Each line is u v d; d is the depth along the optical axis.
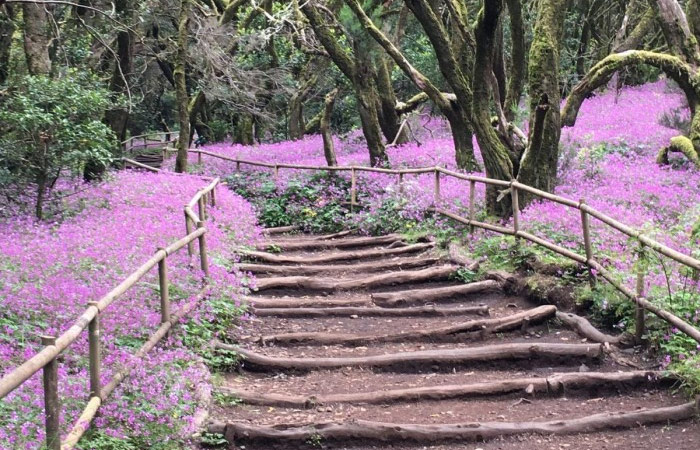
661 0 13.12
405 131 20.39
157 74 29.08
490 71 11.09
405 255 11.38
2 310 6.32
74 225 10.34
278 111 28.17
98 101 11.59
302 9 17.27
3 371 5.12
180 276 7.78
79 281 7.18
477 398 5.98
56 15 19.17
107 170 14.84
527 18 21.02
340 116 27.78
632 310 7.16
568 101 13.50
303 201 15.13
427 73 21.27
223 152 23.09
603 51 25.69
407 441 5.14
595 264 7.80
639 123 17.42
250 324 8.09
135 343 5.94
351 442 5.14
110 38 18.45
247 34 21.00
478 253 10.12
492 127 11.25
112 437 4.44
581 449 4.98
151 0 21.83
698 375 5.69
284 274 10.48
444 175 14.23
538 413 5.67
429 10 11.42
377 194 14.48
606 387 6.00
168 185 13.94
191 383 5.71
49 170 11.52
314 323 8.24
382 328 8.03
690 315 6.29
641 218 9.40
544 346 6.75
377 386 6.36
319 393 6.20
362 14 13.81
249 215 13.62
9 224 10.52
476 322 7.59
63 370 5.08
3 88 12.46
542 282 8.44
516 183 9.50
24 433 3.97
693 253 6.87
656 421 5.31
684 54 13.17
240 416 5.59
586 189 11.75
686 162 13.48
